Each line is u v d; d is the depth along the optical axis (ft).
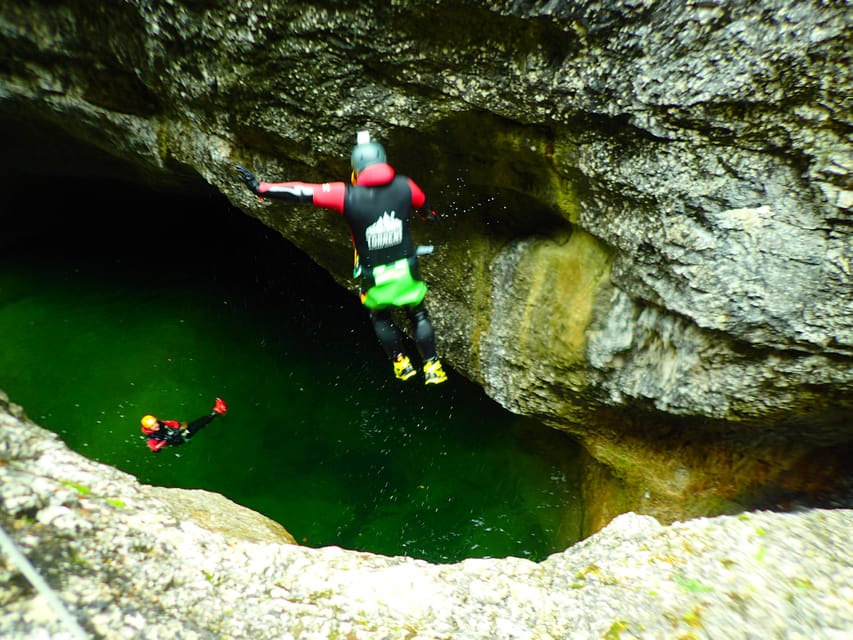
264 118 14.53
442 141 13.82
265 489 21.83
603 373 15.06
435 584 9.53
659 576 9.99
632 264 13.24
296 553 9.68
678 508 16.83
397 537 20.66
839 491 15.21
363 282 12.05
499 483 21.42
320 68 13.01
